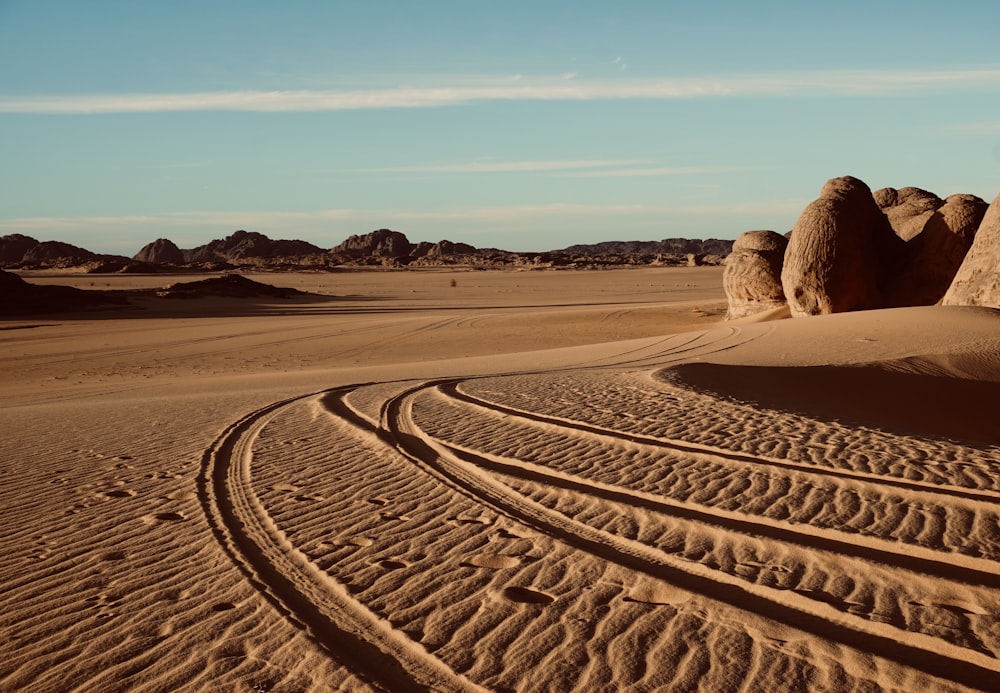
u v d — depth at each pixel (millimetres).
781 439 8148
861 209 26828
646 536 5461
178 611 4562
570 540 5473
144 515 6523
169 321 46688
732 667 3645
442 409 10898
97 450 9328
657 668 3668
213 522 6246
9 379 24719
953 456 7254
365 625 4281
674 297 66188
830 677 3521
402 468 7730
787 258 27109
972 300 21547
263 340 34469
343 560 5289
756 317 31438
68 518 6512
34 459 8914
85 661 4008
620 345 22562
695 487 6547
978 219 25984
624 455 7742
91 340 36375
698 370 13992
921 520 5480
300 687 3650
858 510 5766
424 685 3633
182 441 9711
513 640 4020
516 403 10977
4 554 5699
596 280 109938
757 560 4926
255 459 8445
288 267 189250
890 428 8883
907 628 3918
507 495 6652
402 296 77688
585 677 3623
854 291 25984
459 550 5375
